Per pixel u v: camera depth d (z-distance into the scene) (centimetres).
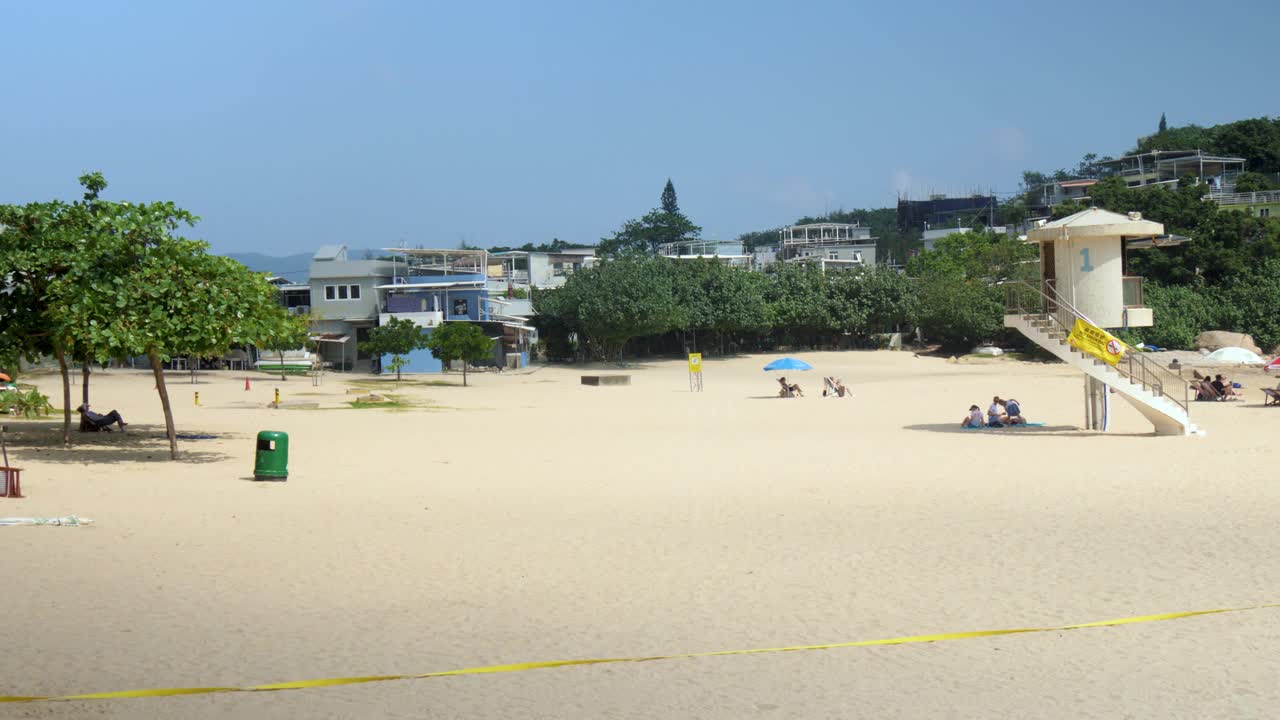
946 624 1089
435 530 1648
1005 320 3391
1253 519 1689
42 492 1981
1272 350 9300
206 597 1195
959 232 14500
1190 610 1134
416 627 1079
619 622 1102
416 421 4094
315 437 3359
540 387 6988
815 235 17862
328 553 1457
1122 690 877
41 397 3497
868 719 809
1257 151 14550
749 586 1265
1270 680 898
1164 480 2172
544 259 12925
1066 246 3278
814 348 11538
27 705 820
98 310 2489
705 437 3381
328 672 923
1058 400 5050
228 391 5838
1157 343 9269
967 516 1762
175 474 2327
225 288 2627
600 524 1706
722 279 10544
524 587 1261
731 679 908
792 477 2320
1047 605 1163
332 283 9069
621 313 9500
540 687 885
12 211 2739
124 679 893
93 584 1244
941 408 4697
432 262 10444
